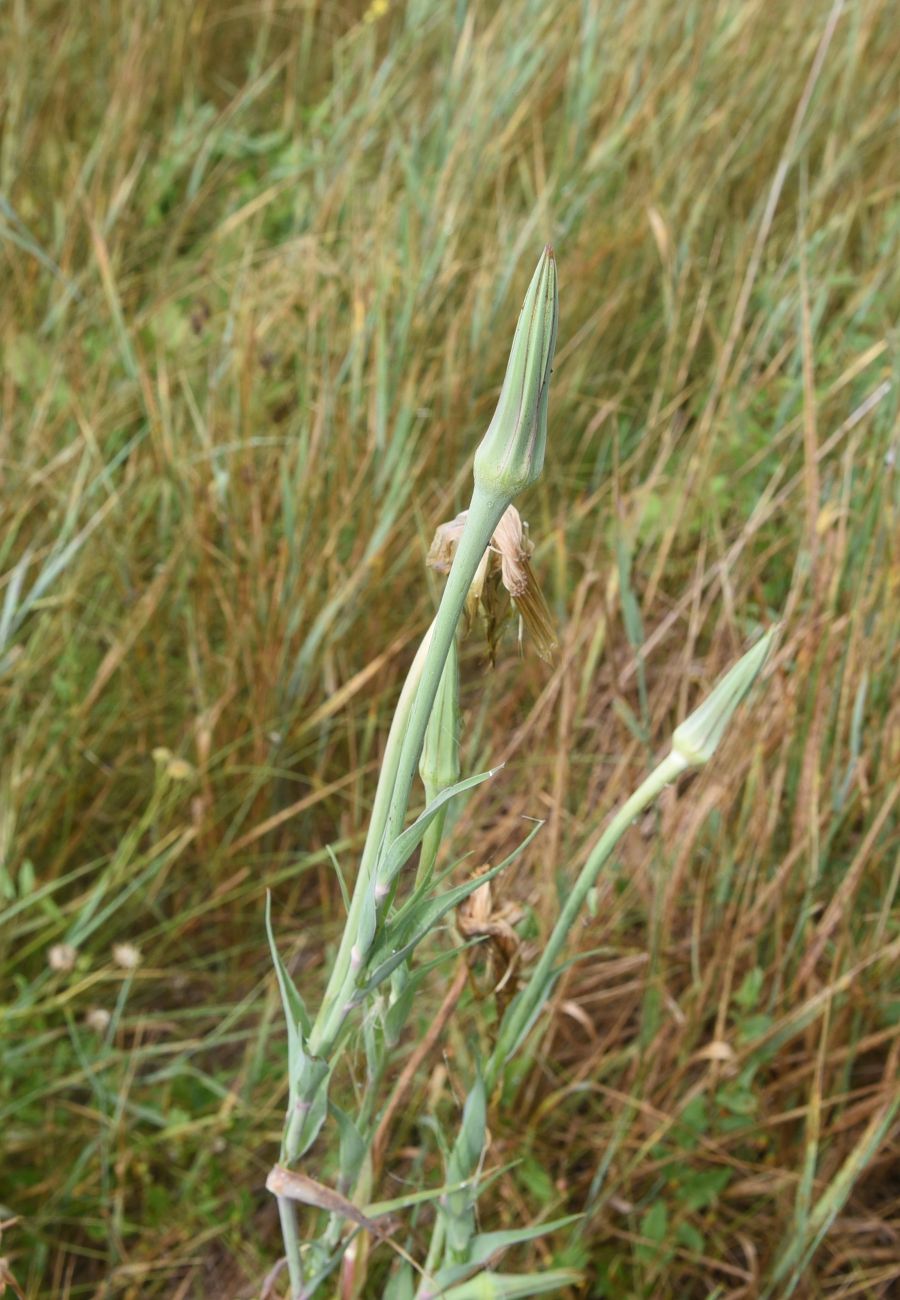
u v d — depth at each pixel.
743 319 0.90
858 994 0.55
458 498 0.78
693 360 0.94
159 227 1.08
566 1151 0.56
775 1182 0.55
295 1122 0.33
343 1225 0.37
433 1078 0.53
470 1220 0.38
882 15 1.14
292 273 0.92
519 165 1.04
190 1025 0.68
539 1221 0.50
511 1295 0.38
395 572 0.76
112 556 0.76
